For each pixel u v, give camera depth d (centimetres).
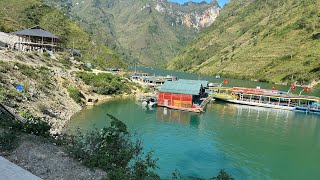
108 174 1481
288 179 3041
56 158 1648
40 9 16825
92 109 5953
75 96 6006
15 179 941
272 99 8681
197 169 3106
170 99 6875
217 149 3866
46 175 1469
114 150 1822
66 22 17512
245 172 3142
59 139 1941
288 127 5481
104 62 15688
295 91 12362
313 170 3319
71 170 1552
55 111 4609
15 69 5131
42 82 5400
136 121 5269
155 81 10694
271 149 4016
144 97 7819
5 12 14550
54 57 8062
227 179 2011
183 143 4031
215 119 5894
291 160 3609
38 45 8619
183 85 7119
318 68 15125
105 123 4678
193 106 6756
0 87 3828
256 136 4688
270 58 18812
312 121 6166
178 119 5672
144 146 3759
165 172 2952
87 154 1733
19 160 1559
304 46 17950
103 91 7575
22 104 3819
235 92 8681
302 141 4503
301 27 19975
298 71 15700
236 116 6372
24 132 1916
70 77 7069
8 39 8825
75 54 11500
